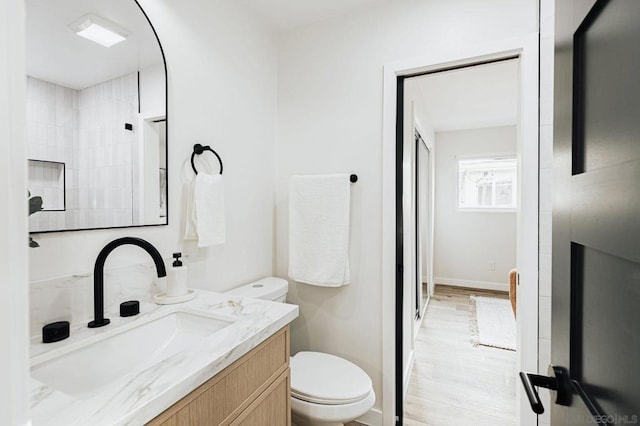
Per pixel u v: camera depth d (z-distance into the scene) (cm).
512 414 185
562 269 60
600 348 45
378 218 177
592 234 47
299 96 200
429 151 366
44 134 94
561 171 61
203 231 137
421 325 313
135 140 120
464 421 179
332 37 189
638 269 35
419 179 289
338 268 178
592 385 47
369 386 139
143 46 123
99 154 108
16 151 30
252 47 184
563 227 60
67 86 100
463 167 433
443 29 159
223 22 163
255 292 165
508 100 298
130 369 97
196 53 146
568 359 57
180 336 113
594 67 47
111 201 112
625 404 37
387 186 173
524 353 143
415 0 166
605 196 43
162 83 130
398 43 170
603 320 44
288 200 202
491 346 270
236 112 172
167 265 132
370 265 179
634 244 35
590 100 49
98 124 108
